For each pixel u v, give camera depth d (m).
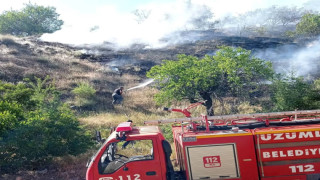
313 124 7.25
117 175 6.80
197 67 16.75
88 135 11.48
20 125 10.10
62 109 14.55
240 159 6.72
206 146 6.74
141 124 17.83
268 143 6.71
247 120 7.97
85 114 20.17
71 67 30.67
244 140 6.73
